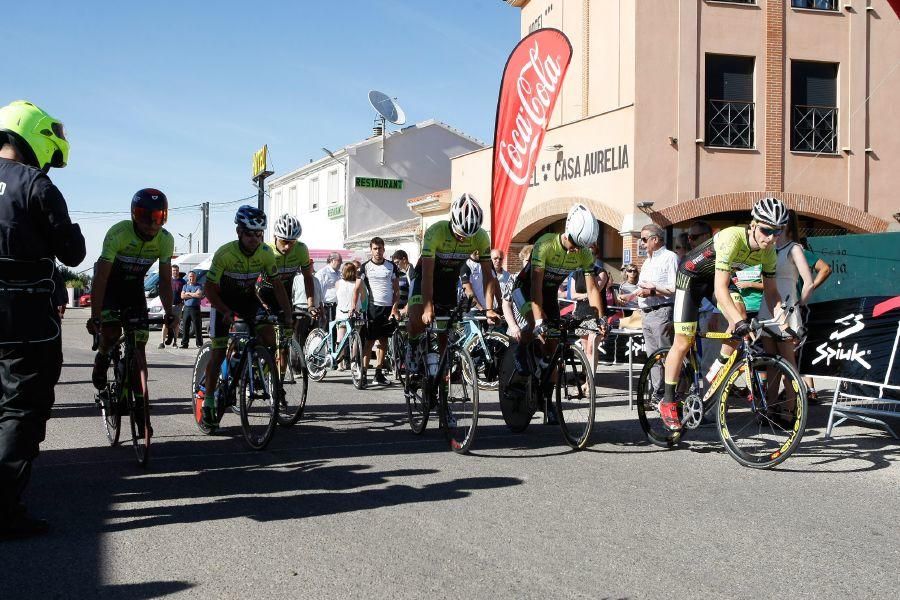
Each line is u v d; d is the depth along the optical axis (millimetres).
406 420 6910
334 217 33594
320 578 3043
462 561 3234
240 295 5930
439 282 5883
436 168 33625
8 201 3539
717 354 7414
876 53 15875
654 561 3250
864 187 15797
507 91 11445
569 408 5609
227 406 5930
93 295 5074
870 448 5582
